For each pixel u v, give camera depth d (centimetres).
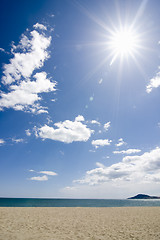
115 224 1253
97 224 1242
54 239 769
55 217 1561
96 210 2441
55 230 977
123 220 1464
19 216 1497
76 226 1141
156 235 898
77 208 2758
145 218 1603
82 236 854
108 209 2648
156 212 2192
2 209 2069
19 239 734
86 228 1077
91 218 1570
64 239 780
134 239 809
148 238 831
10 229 931
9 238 743
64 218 1518
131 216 1755
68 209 2514
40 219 1391
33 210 2128
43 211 2069
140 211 2327
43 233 879
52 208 2584
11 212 1773
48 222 1260
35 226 1070
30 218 1415
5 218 1330
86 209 2572
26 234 834
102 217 1658
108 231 996
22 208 2367
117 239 805
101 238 822
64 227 1088
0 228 941
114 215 1834
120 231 999
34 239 749
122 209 2672
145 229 1066
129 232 971
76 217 1616
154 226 1176
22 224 1113
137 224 1259
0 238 739
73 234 892
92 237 838
